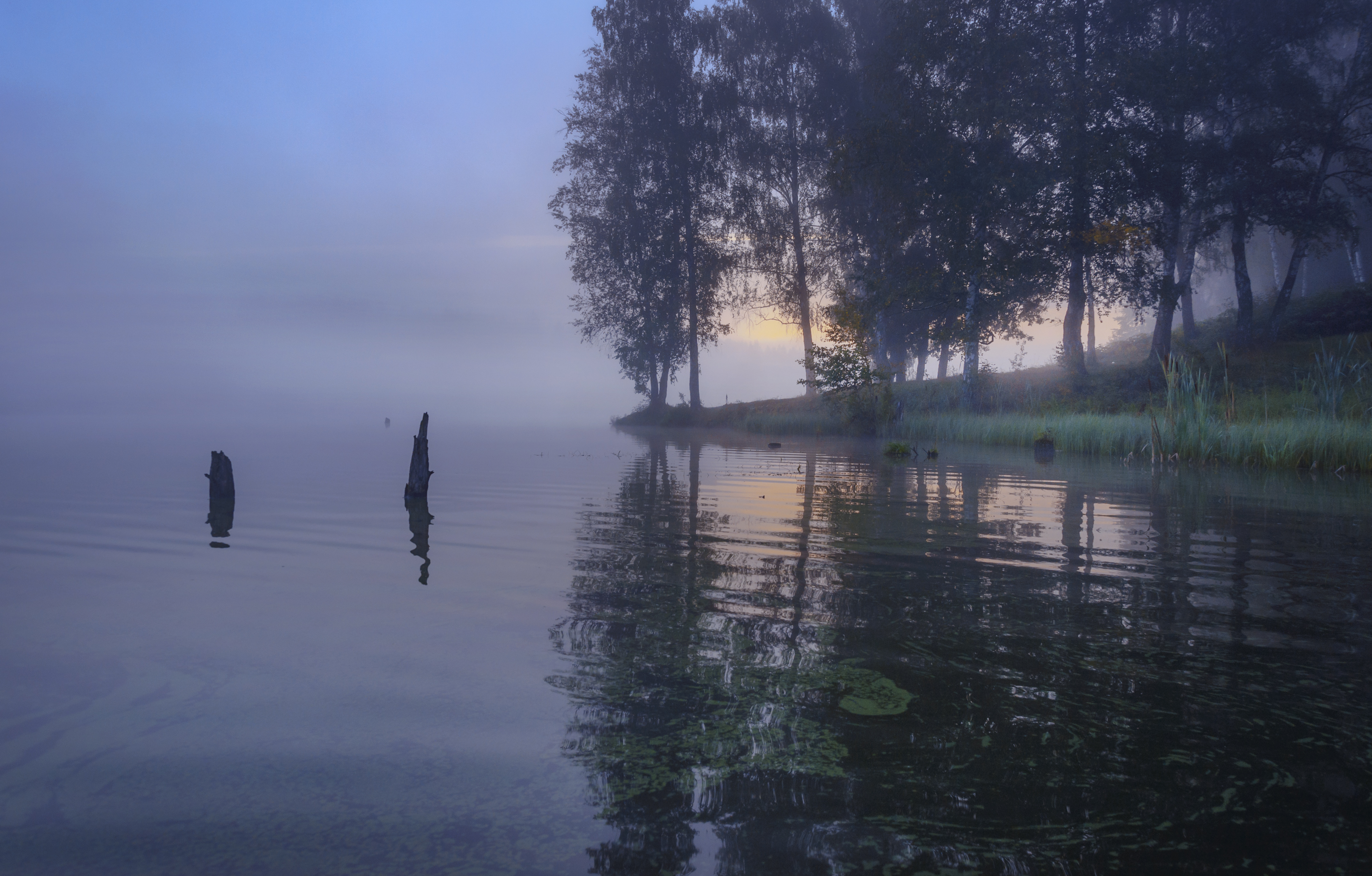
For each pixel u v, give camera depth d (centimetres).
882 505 816
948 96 2673
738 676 283
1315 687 273
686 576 454
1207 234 2906
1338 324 2930
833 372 2675
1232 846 174
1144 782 203
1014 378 3231
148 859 167
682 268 4019
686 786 202
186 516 732
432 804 193
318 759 219
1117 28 2777
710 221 3912
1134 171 2698
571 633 338
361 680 282
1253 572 473
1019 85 2628
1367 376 1808
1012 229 2861
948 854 171
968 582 439
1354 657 308
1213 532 633
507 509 780
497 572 467
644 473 1238
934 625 349
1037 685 274
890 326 4009
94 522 694
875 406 2709
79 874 160
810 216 3988
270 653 313
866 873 162
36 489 989
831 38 3766
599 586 430
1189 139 2873
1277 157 2869
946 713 247
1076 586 430
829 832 179
